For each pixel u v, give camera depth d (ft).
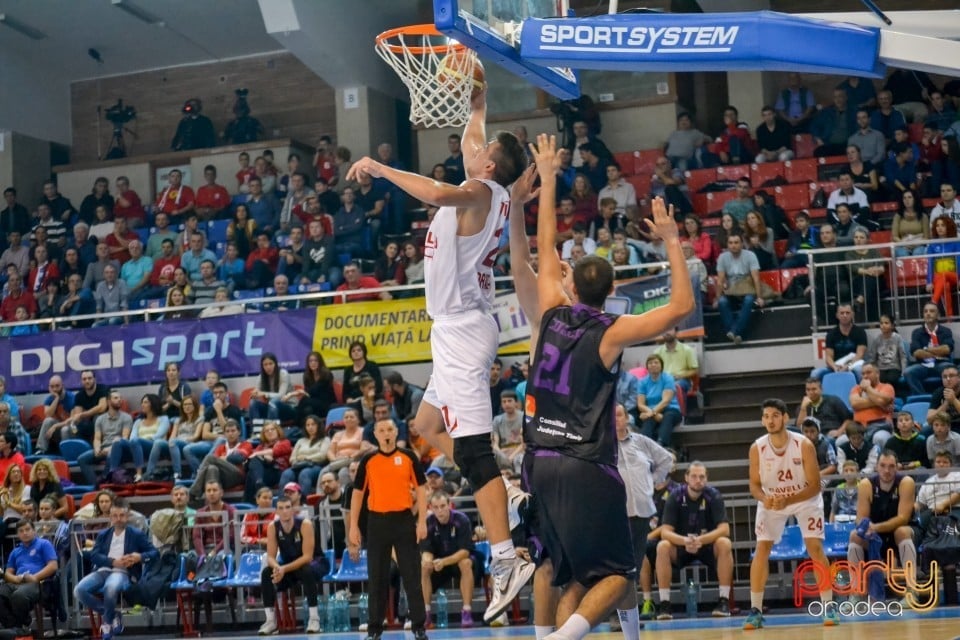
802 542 40.86
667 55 20.01
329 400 55.36
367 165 18.74
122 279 68.33
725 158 66.28
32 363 61.31
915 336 49.57
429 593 41.91
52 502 47.67
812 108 67.97
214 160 78.64
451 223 19.52
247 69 84.02
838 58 19.06
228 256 67.05
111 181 80.53
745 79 72.13
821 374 49.44
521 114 72.79
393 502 34.91
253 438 53.06
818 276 53.57
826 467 41.75
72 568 46.91
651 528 41.45
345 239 66.85
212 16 77.10
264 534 45.37
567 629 16.58
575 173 66.08
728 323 54.08
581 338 17.52
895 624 32.09
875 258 53.88
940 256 51.55
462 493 46.03
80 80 86.17
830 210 57.62
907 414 42.68
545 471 17.39
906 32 20.40
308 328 57.98
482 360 19.61
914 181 60.34
